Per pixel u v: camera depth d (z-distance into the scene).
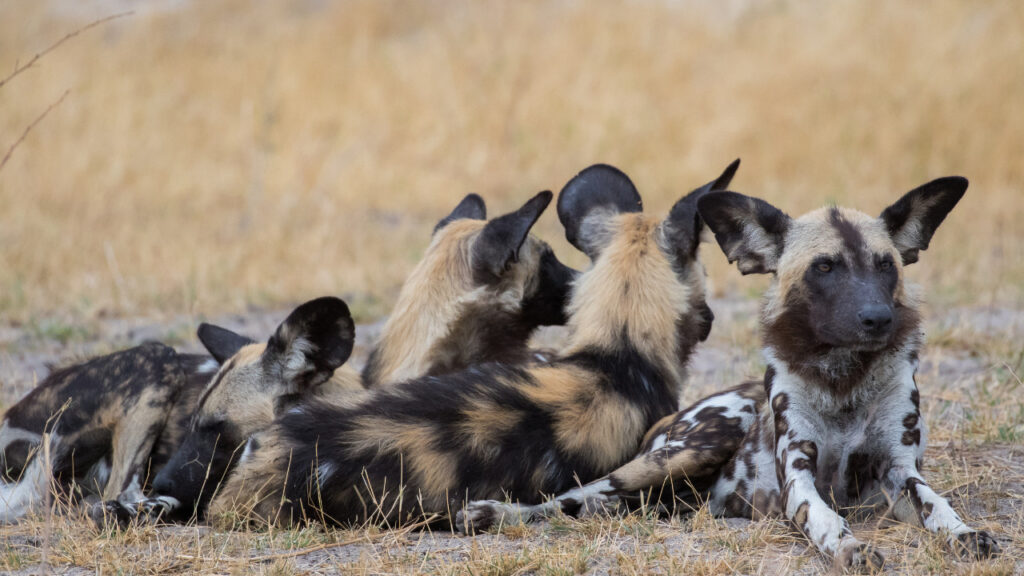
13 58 67.75
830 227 15.69
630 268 17.89
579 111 61.91
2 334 31.45
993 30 63.34
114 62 67.75
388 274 37.88
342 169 55.72
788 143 57.59
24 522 17.28
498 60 65.25
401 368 18.86
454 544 15.03
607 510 15.85
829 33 65.19
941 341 27.94
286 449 15.69
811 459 15.22
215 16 75.12
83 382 18.41
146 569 14.41
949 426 20.89
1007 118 57.03
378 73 65.62
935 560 13.50
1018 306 32.75
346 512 15.61
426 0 75.12
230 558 14.68
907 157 55.97
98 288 35.62
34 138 56.94
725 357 27.33
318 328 17.47
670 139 59.56
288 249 41.78
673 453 16.28
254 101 62.84
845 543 13.45
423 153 59.03
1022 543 14.52
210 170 56.03
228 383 17.44
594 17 69.31
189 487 17.05
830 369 15.45
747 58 65.06
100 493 18.66
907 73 60.84
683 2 71.31
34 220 45.38
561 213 20.12
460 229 19.86
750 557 14.16
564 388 16.58
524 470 15.92
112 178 53.19
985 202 50.19
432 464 15.53
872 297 14.79
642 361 17.28
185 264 38.47
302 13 76.69
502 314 19.30
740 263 16.52
